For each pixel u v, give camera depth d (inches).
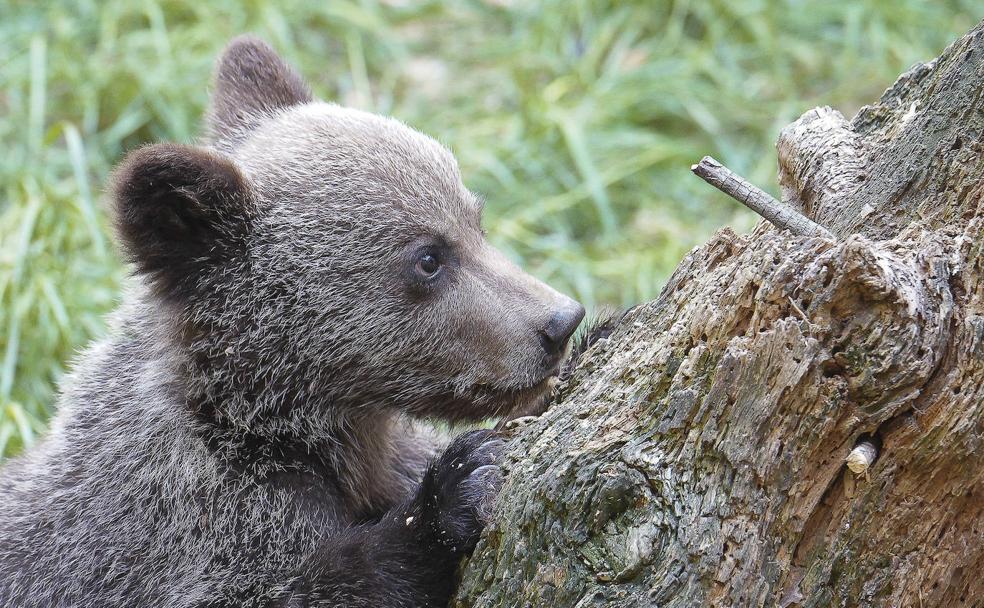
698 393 231.9
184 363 319.3
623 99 684.1
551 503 242.4
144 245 306.7
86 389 349.7
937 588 235.6
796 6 748.6
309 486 321.1
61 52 686.5
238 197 313.9
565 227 631.2
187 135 652.1
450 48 751.1
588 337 330.0
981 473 224.1
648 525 231.3
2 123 645.3
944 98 241.6
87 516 325.4
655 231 620.7
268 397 320.8
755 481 227.1
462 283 324.5
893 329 215.3
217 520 311.6
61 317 502.3
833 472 226.7
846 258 216.7
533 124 665.6
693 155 657.0
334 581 291.1
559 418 257.3
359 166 324.5
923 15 734.5
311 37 751.1
